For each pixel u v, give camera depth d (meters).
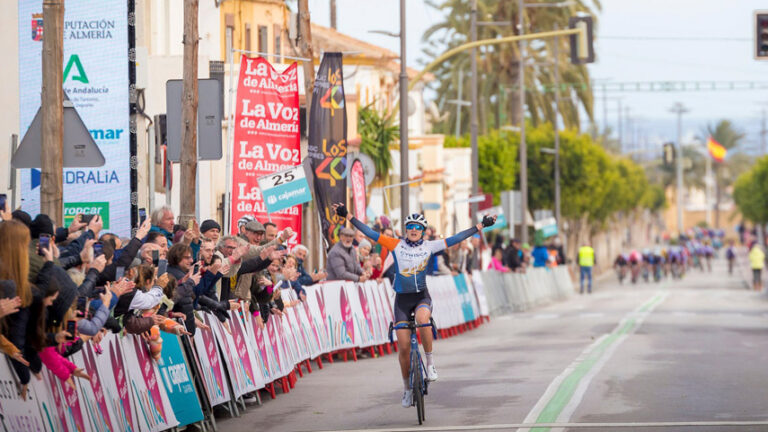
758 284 115.12
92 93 29.89
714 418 24.12
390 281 47.69
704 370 34.19
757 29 65.19
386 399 29.03
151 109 52.22
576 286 131.62
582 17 59.00
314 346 37.16
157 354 23.19
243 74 38.78
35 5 30.73
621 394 28.36
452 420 24.72
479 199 74.19
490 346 45.66
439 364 38.16
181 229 28.88
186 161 34.22
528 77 125.38
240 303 28.08
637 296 98.88
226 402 28.00
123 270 22.17
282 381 31.64
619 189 169.62
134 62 30.06
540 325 59.78
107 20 29.83
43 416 18.50
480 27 120.50
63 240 22.56
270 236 33.91
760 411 25.22
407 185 57.84
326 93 45.28
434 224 99.25
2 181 40.34
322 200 45.34
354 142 72.81
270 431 24.36
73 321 19.44
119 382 21.53
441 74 130.25
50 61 25.48
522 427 23.20
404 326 25.61
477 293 62.91
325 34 87.81
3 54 40.59
